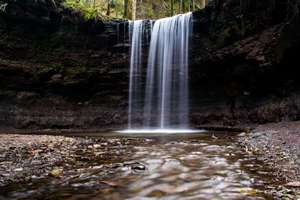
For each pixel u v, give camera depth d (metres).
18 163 9.78
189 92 27.55
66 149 12.85
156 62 28.88
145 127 28.23
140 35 29.50
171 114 27.86
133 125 28.36
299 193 6.48
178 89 27.83
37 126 26.78
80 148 13.26
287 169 8.70
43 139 16.11
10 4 26.80
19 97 27.17
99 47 29.42
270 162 9.80
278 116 22.58
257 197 6.36
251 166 9.37
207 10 26.89
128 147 13.70
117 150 12.75
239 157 10.92
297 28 20.52
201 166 9.49
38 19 27.91
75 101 28.88
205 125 26.00
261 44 23.39
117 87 29.23
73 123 27.67
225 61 25.52
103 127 28.00
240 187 7.15
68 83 28.52
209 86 27.03
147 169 9.13
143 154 11.73
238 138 17.09
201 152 12.14
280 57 21.98
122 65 29.33
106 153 11.92
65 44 28.98
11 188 7.22
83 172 8.73
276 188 6.93
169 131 24.75
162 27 29.03
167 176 8.31
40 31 28.31
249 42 24.23
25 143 14.27
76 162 10.12
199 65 26.91
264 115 23.42
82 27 28.86
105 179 8.02
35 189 7.14
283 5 22.62
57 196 6.66
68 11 28.78
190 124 26.89
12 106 26.75
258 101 24.56
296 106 21.66
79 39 29.06
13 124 26.14
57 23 28.75
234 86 25.69
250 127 22.72
